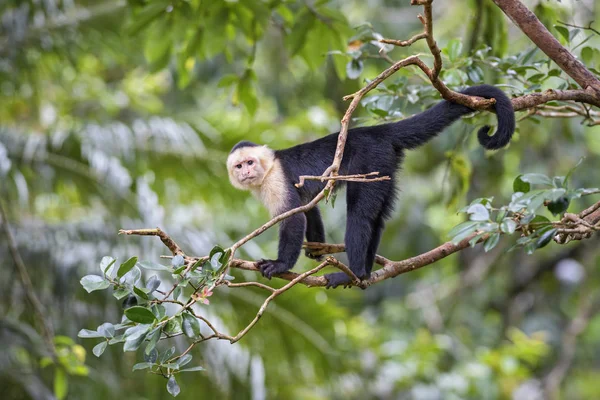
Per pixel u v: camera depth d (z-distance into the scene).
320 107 17.83
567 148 17.30
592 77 6.81
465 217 13.14
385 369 15.31
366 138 8.28
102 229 12.95
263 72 20.64
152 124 14.02
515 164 17.30
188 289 12.02
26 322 12.49
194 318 5.52
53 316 12.36
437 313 19.81
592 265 19.77
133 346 5.29
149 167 14.34
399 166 8.37
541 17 9.47
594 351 22.16
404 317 19.64
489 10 9.82
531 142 15.66
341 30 10.34
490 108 7.21
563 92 6.93
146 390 13.18
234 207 15.27
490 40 9.96
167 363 5.67
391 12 20.28
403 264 7.29
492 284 19.95
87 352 12.47
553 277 20.09
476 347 19.67
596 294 20.64
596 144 19.47
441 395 15.35
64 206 15.54
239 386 12.42
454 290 20.14
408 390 15.40
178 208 17.48
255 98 10.83
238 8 10.33
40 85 16.31
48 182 13.53
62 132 13.52
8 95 15.70
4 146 13.30
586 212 6.54
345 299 19.56
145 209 13.18
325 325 13.40
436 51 6.30
